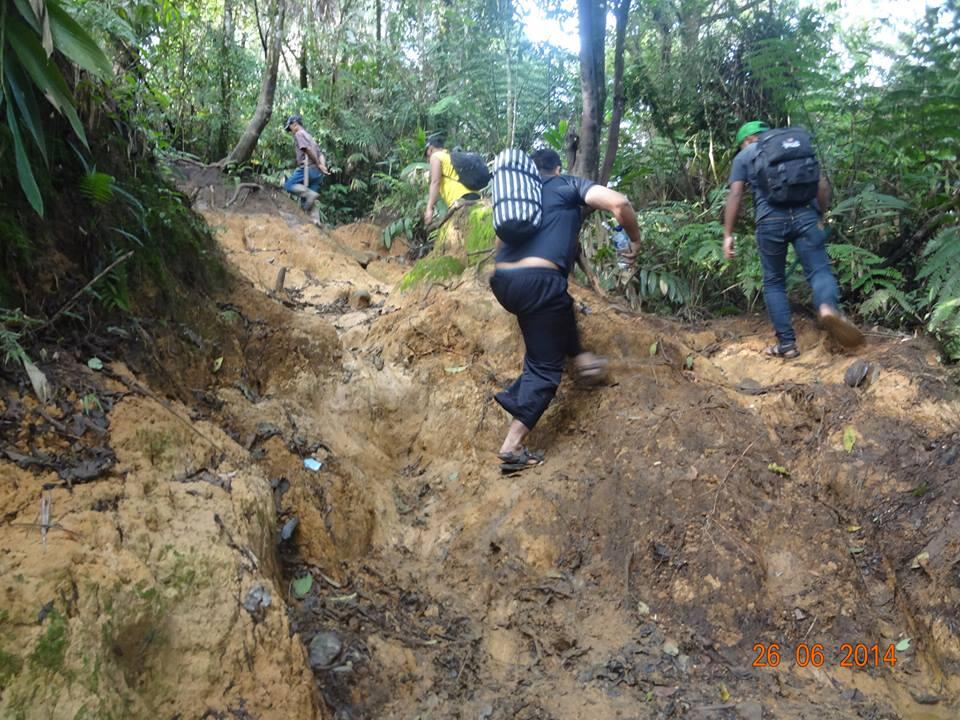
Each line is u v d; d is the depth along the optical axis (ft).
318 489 10.93
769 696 9.19
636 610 10.29
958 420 12.32
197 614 7.39
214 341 11.94
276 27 33.12
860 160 17.66
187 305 11.63
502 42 26.55
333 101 37.06
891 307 15.99
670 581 10.44
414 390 13.96
